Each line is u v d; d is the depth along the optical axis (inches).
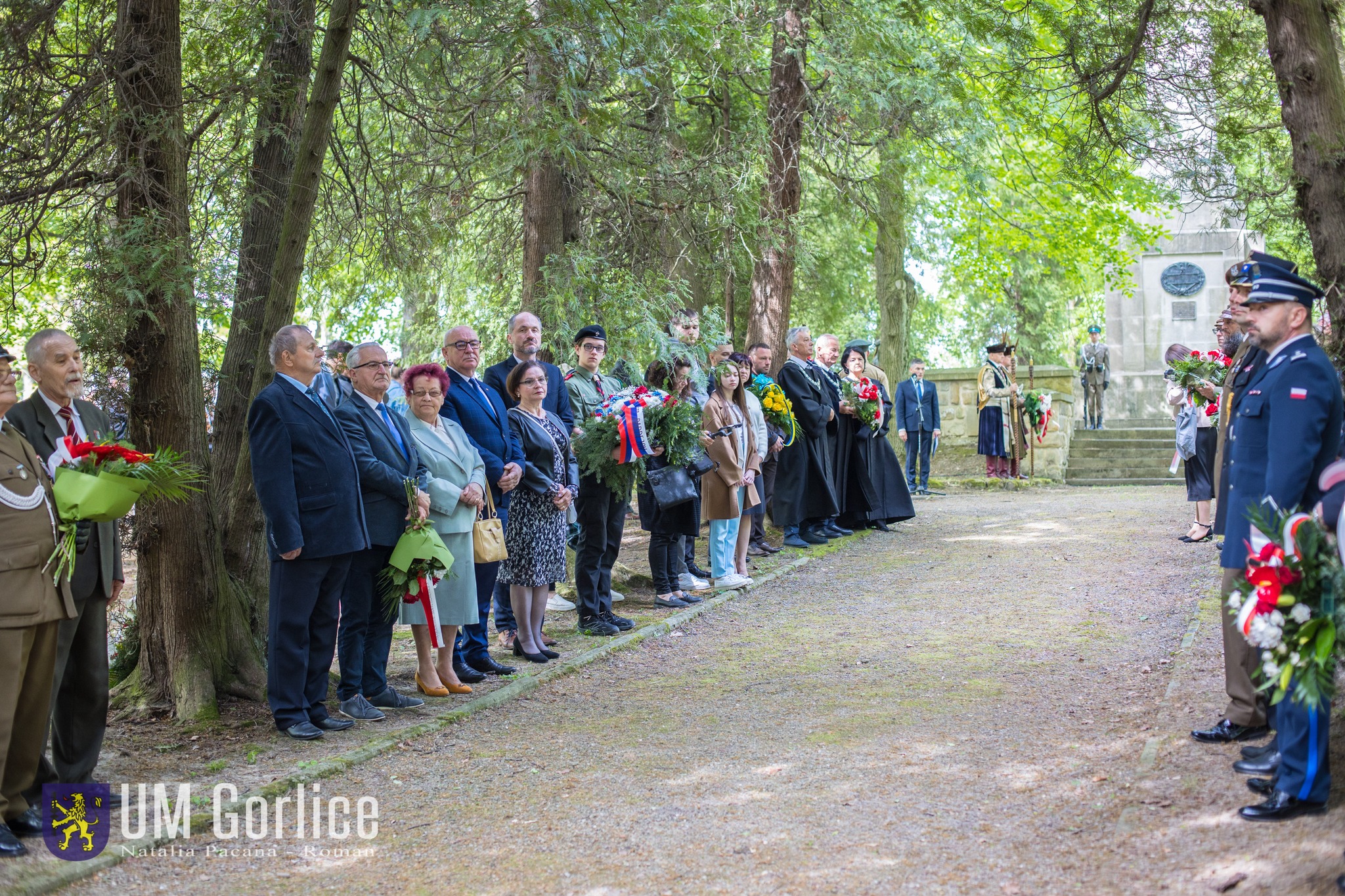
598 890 139.9
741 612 327.6
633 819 165.5
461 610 238.2
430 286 484.7
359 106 327.9
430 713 229.0
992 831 151.9
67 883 146.9
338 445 217.3
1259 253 174.4
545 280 394.0
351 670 227.1
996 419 645.3
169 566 234.5
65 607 166.2
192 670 232.1
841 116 485.7
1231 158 307.9
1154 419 802.8
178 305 233.1
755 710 224.8
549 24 288.5
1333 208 198.7
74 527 163.9
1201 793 155.3
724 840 154.5
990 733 199.0
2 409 161.8
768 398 402.0
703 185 413.1
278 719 214.4
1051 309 1210.0
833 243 690.8
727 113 498.6
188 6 304.2
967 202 675.4
